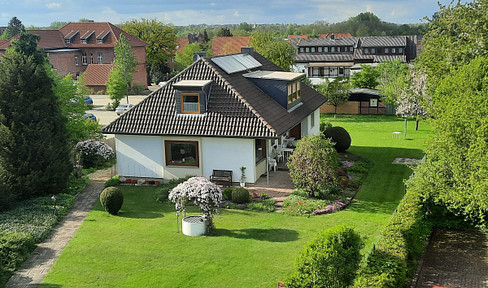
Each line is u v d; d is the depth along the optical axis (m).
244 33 178.62
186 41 146.12
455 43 35.00
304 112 34.72
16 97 28.02
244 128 28.62
